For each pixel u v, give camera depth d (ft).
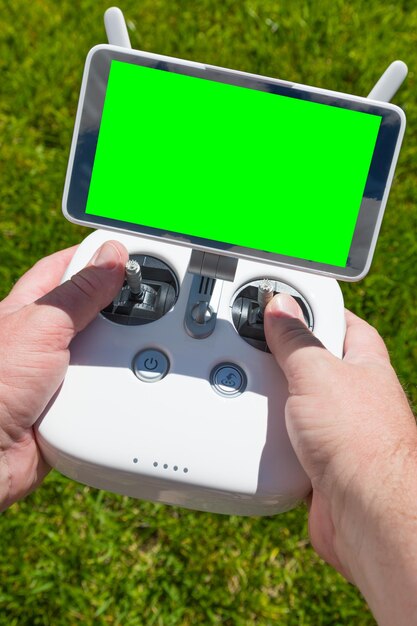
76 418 1.13
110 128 1.08
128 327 1.20
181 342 1.19
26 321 1.12
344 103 1.06
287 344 1.11
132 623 1.68
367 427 1.04
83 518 1.74
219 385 1.17
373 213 1.09
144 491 1.16
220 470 1.11
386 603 0.97
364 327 1.28
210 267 1.17
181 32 2.21
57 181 2.01
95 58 1.05
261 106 1.07
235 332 1.21
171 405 1.15
